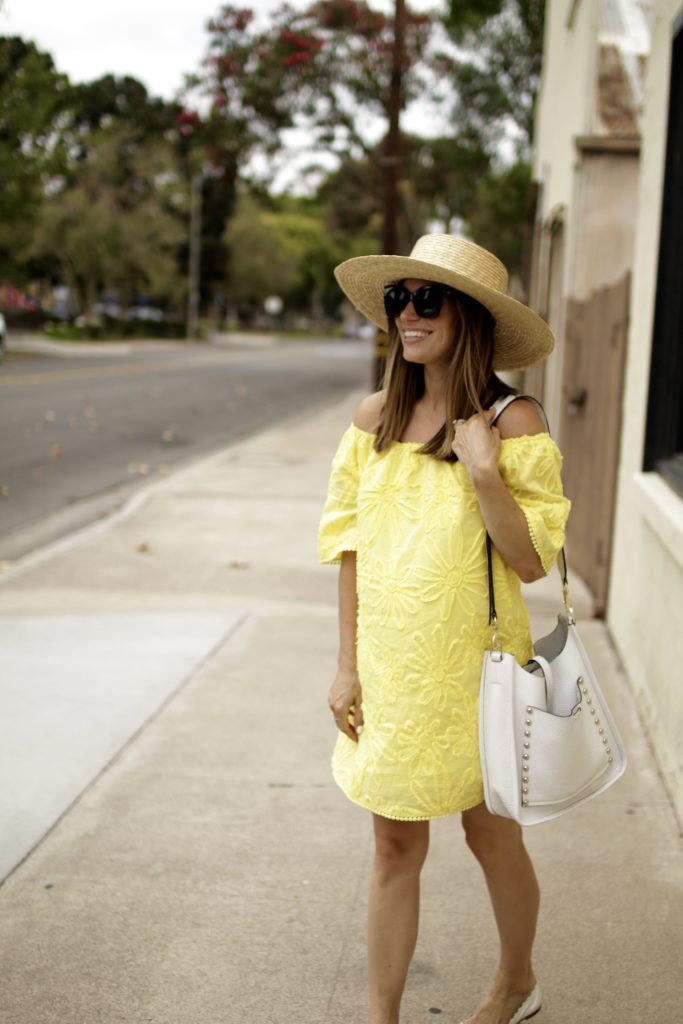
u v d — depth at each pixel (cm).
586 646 554
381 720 225
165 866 328
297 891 314
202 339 6172
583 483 713
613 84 869
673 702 383
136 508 951
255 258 7244
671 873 329
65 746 417
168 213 5719
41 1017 255
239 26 2456
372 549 229
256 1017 257
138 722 443
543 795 218
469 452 216
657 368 486
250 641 561
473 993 268
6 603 632
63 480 1132
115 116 5431
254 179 2656
